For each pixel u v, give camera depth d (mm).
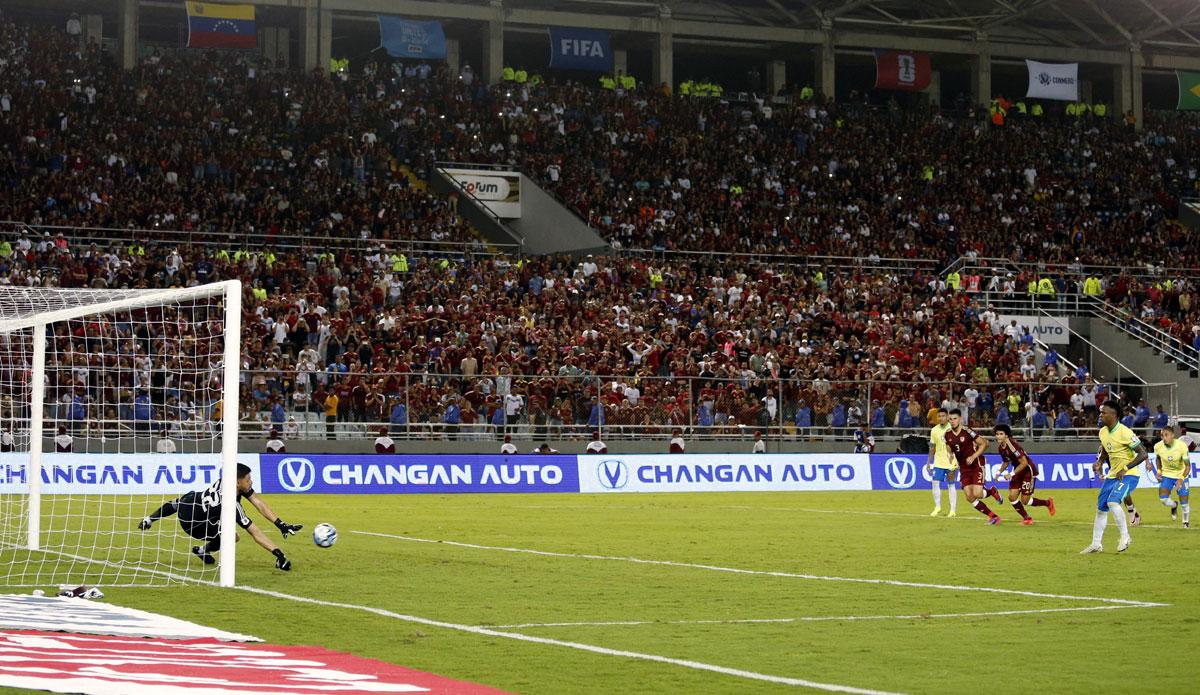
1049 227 58062
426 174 52688
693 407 37125
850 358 42281
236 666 8281
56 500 26016
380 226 47000
